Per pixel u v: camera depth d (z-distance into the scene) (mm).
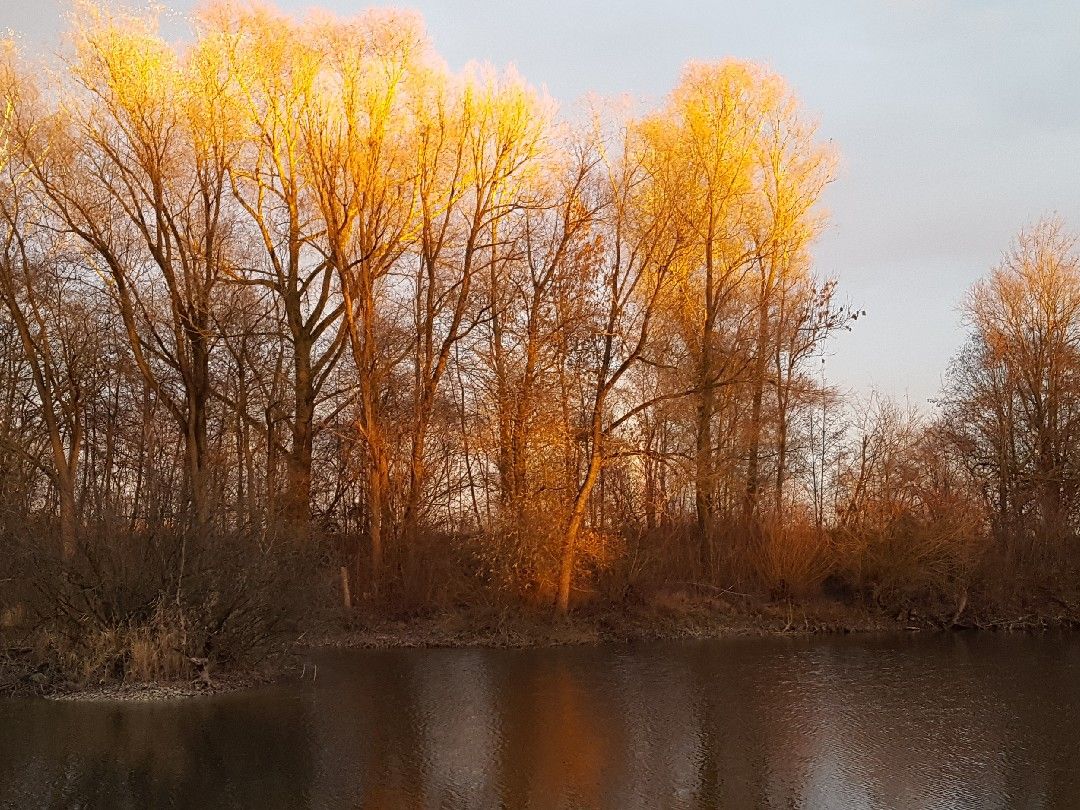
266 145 29000
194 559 18578
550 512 28344
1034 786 13750
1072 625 32125
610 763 14617
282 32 28125
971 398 41375
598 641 27625
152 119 26891
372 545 29141
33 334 29984
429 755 14805
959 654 26016
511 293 30172
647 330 29953
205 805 12211
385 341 32156
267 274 30875
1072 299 39594
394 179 29453
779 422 34062
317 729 16000
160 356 28516
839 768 14547
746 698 19625
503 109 29547
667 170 29109
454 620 27656
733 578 32344
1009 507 37312
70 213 27188
